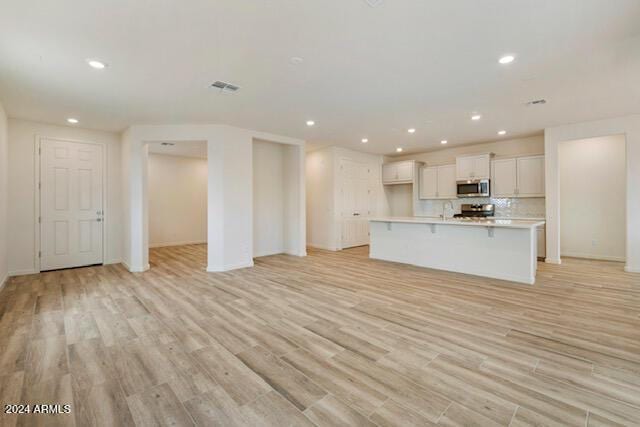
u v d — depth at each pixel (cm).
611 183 566
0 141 384
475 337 249
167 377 195
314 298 353
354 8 204
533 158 593
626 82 331
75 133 510
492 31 233
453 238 486
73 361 214
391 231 573
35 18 210
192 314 304
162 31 229
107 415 160
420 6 202
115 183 551
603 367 203
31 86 329
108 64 281
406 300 343
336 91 355
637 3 199
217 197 497
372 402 170
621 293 363
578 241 600
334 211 712
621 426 150
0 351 228
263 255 643
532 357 217
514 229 421
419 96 373
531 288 387
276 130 548
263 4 198
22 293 373
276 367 206
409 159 835
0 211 389
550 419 155
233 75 308
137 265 494
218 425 153
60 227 499
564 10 208
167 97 368
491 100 388
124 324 279
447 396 174
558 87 345
